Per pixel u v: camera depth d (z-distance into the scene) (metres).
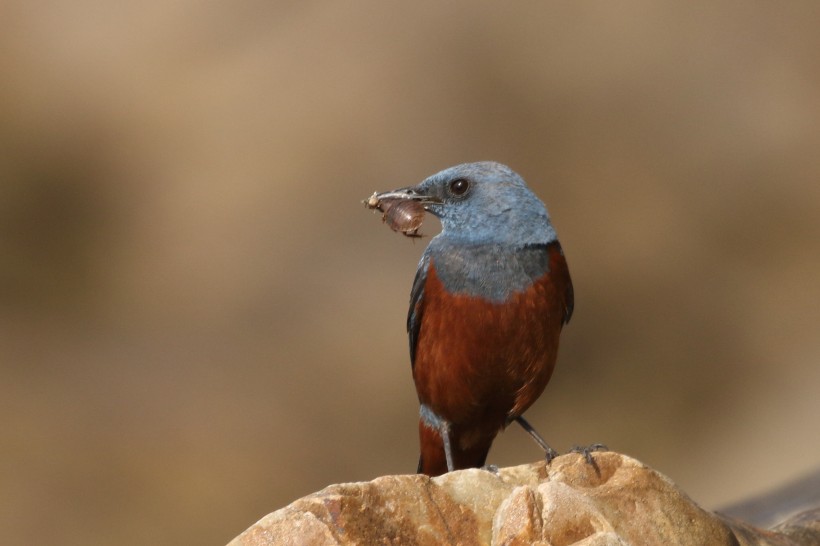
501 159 18.23
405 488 5.53
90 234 19.05
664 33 19.36
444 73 18.98
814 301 17.06
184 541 14.93
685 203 17.89
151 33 20.28
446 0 19.56
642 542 5.64
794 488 8.78
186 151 19.22
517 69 18.92
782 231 17.67
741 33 19.20
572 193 17.92
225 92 19.47
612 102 18.67
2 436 15.80
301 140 18.73
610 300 17.20
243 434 16.11
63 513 15.01
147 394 16.77
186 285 18.20
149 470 15.62
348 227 18.06
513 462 16.25
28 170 19.20
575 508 5.51
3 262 18.67
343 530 5.29
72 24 20.52
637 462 6.00
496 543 5.46
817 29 19.31
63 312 18.39
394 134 18.62
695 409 16.48
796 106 18.66
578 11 19.42
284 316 17.56
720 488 15.13
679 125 18.55
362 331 17.09
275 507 15.36
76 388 16.86
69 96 19.77
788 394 16.33
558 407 16.62
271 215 18.39
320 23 19.75
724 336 17.00
